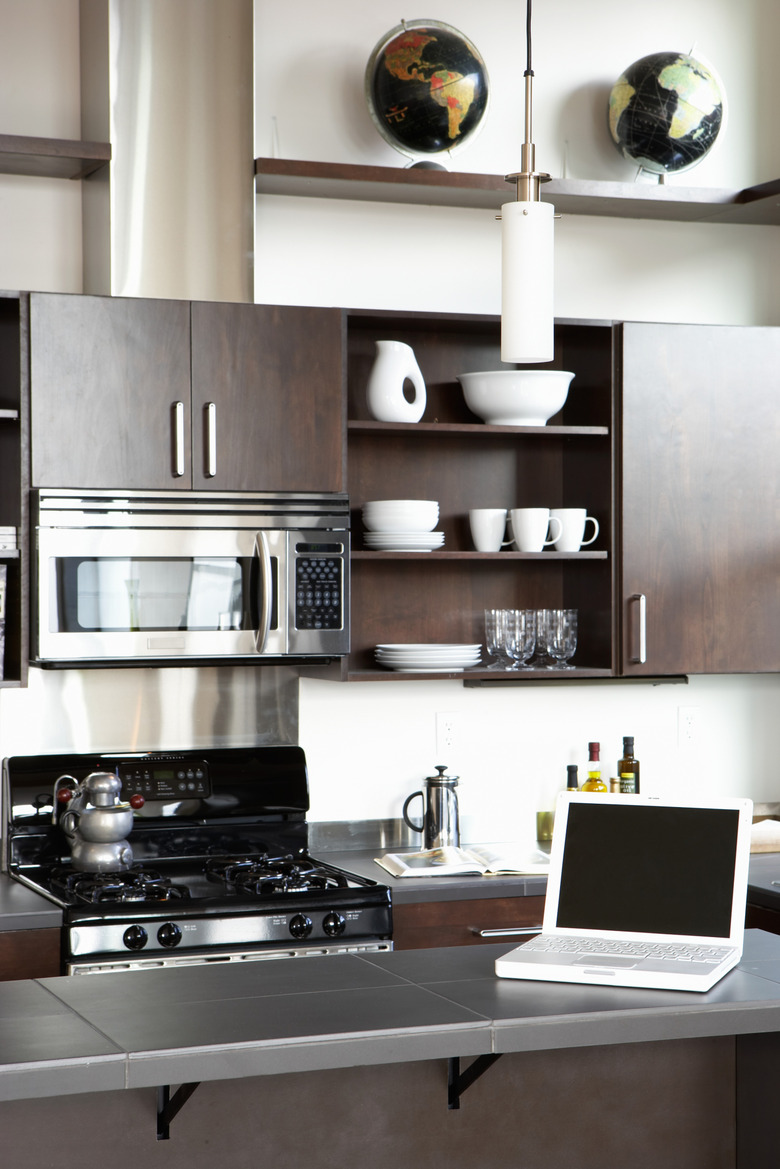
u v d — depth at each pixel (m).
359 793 3.64
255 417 3.20
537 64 3.76
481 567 3.71
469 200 3.61
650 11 3.86
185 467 3.14
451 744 3.71
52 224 3.36
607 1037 1.78
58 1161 1.83
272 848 3.48
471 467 3.71
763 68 3.98
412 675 3.36
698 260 3.94
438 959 2.12
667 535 3.52
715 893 2.08
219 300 3.26
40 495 3.02
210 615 3.16
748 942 2.26
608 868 2.14
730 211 3.77
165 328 3.12
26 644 3.06
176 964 2.78
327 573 3.25
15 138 3.08
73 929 2.73
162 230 3.22
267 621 3.18
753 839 3.61
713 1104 2.21
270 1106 1.95
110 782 3.13
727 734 3.97
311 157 3.56
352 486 3.59
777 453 3.61
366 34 3.60
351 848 3.62
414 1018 1.75
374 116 3.46
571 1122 2.12
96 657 3.06
